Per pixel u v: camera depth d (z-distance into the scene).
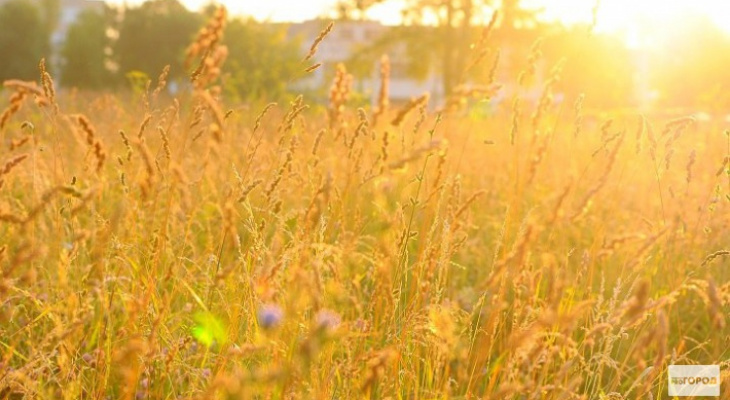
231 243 2.14
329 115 2.22
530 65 2.86
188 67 1.90
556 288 2.03
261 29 14.90
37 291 2.75
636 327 2.80
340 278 2.29
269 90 11.30
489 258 3.74
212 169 3.54
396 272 2.53
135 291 2.52
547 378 2.51
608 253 2.38
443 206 3.04
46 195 1.87
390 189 2.62
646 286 1.63
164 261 2.79
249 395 1.88
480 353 2.30
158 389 2.32
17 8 49.12
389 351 1.78
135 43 42.75
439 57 30.98
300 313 2.09
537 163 2.47
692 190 4.48
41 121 4.94
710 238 3.68
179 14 42.56
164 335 2.45
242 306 2.36
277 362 1.97
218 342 2.68
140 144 2.10
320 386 2.11
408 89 45.91
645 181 5.01
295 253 2.29
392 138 2.58
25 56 48.97
